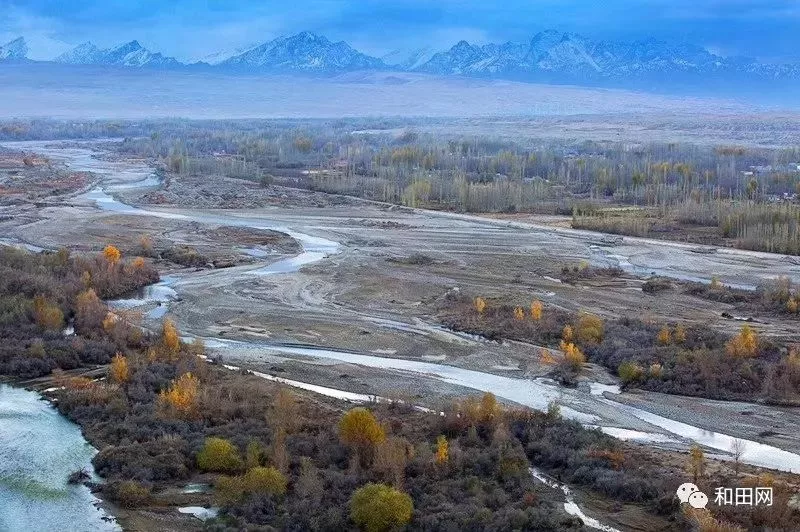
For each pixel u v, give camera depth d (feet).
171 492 188.03
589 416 238.89
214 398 234.79
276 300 362.53
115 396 237.86
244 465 196.34
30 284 339.57
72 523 175.22
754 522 173.99
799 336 311.68
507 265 432.66
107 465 198.59
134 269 391.24
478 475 193.67
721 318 338.34
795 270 427.33
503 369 280.10
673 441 222.28
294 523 170.09
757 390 257.55
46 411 233.96
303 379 265.34
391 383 263.08
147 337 297.74
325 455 198.70
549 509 176.45
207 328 322.14
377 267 424.46
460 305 354.54
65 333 302.04
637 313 345.92
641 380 266.36
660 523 176.04
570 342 301.02
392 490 175.42
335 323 330.34
